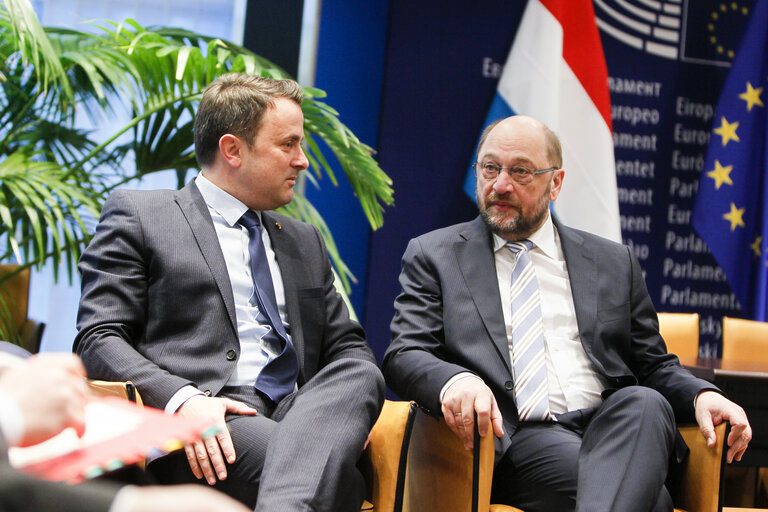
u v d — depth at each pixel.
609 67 4.12
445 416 1.78
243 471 1.58
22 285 3.04
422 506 1.94
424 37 3.96
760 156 4.11
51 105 2.88
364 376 1.60
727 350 3.18
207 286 1.84
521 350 2.06
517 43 3.78
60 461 0.73
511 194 2.12
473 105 3.98
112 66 2.70
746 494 2.78
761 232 4.03
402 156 3.94
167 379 1.66
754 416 2.33
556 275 2.19
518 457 1.94
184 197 1.95
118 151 3.08
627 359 2.20
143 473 1.19
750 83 4.10
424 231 3.95
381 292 3.91
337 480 1.45
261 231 2.00
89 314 1.79
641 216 4.15
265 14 3.98
